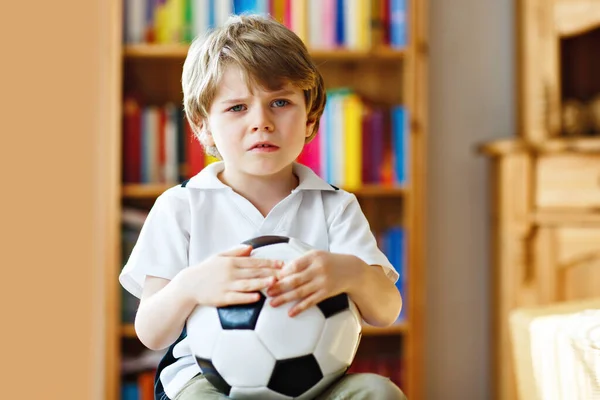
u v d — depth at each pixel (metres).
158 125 2.28
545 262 2.30
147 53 2.24
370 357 2.48
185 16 2.27
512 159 2.33
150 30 2.27
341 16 2.33
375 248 1.22
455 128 2.64
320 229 1.22
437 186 2.63
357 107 2.35
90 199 2.34
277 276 1.02
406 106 2.35
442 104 2.63
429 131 2.63
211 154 1.30
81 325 2.31
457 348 2.63
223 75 1.13
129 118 2.27
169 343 1.13
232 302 1.02
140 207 2.44
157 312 1.08
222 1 2.27
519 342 1.49
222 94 1.13
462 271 2.63
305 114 1.17
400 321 2.35
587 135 2.46
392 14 2.35
